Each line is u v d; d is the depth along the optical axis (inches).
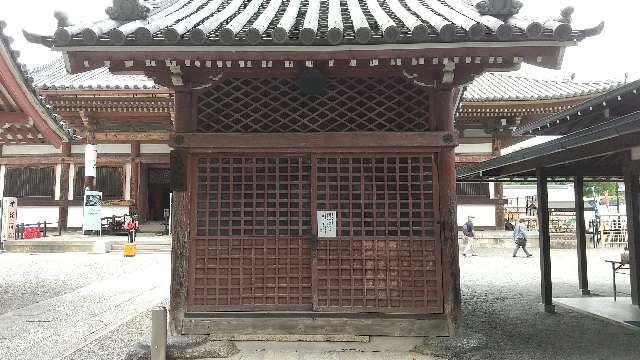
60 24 207.5
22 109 351.3
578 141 213.0
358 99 248.1
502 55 209.8
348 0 297.9
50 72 912.9
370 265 241.3
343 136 239.1
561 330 274.2
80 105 783.7
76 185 879.1
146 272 539.2
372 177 244.4
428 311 238.2
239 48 205.2
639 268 330.0
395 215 243.1
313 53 208.5
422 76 239.6
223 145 239.6
